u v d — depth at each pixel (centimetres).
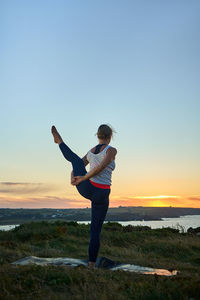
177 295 339
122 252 1084
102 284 384
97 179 440
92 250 468
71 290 361
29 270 421
